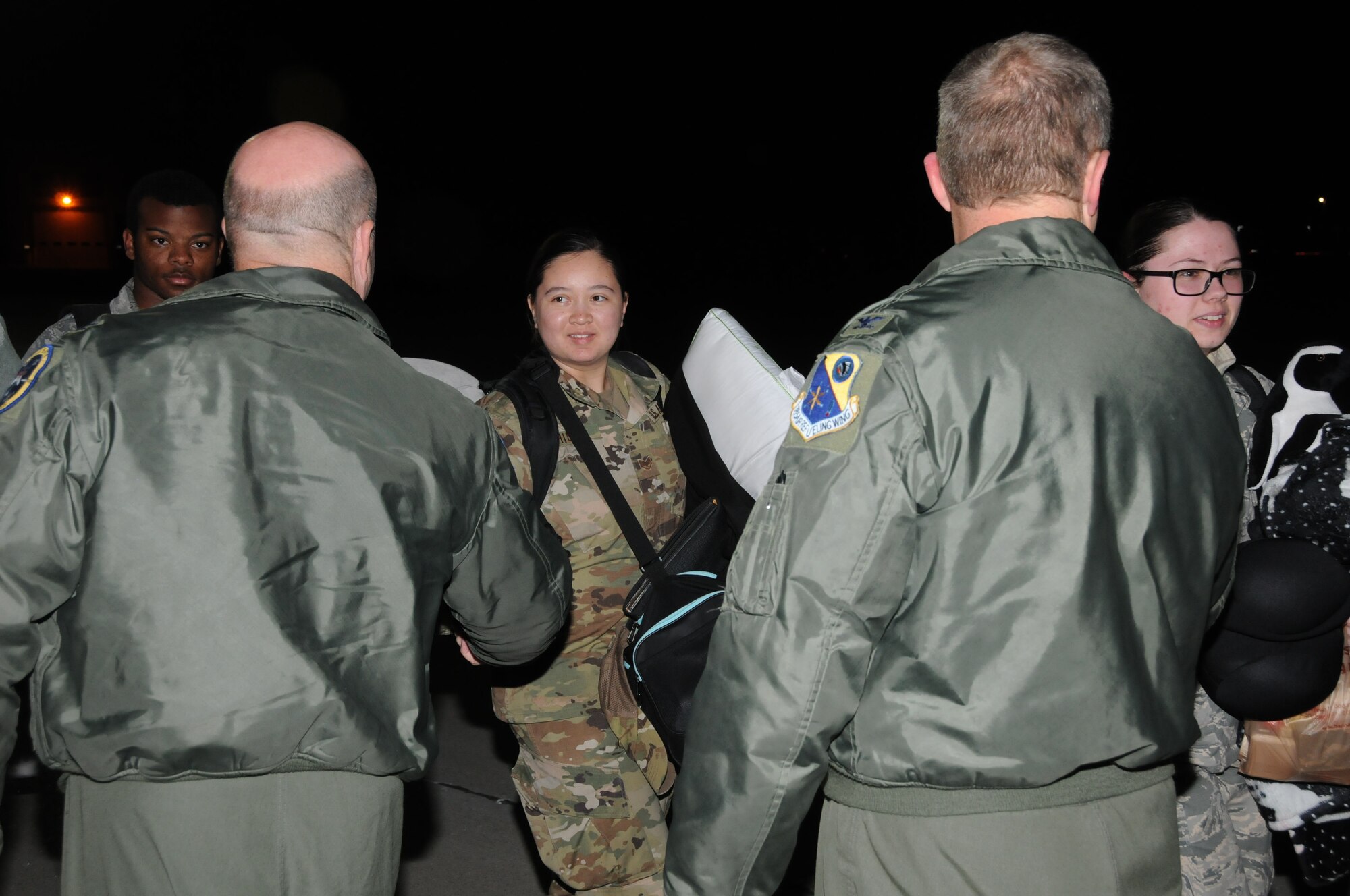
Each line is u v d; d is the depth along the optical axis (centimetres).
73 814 160
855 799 157
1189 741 154
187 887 154
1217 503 157
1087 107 157
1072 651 144
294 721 155
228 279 167
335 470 161
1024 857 147
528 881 314
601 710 262
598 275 268
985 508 145
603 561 261
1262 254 3228
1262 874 262
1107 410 147
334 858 161
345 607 161
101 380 155
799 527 149
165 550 153
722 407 248
